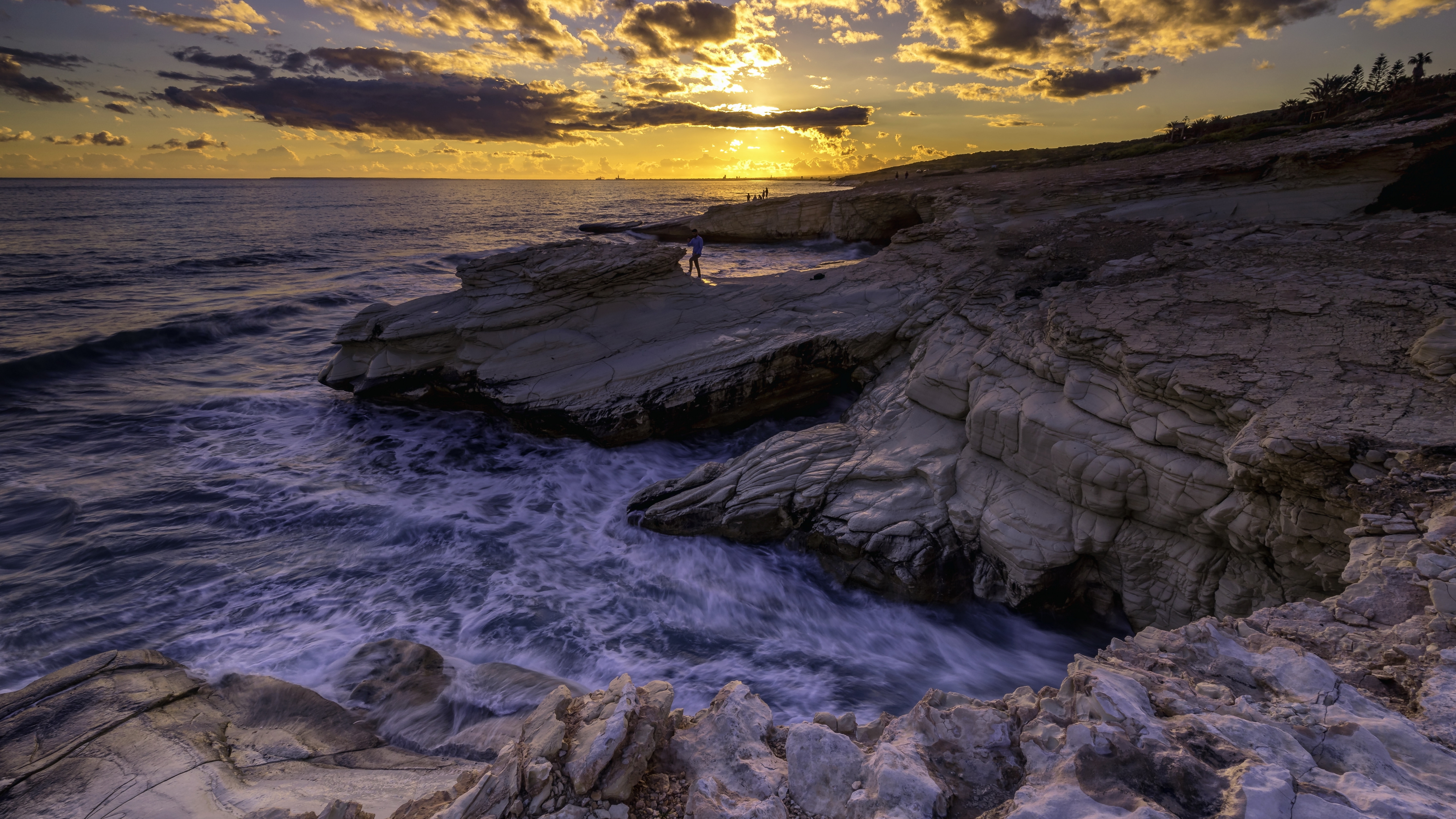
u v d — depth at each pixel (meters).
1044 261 16.56
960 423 11.95
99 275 34.62
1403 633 4.48
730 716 4.09
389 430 16.38
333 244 51.59
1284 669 4.11
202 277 35.31
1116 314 10.73
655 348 16.25
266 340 23.80
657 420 15.11
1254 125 52.44
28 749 5.41
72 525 11.65
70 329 22.89
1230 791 2.84
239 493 13.05
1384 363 8.12
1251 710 3.63
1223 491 7.91
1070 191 28.31
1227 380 8.28
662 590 10.36
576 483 13.94
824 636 9.49
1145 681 4.02
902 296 17.08
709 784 3.42
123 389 18.55
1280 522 7.15
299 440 15.80
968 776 3.41
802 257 38.72
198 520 12.02
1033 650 9.33
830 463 11.79
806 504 11.20
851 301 17.27
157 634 8.82
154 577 10.24
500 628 9.23
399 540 11.56
